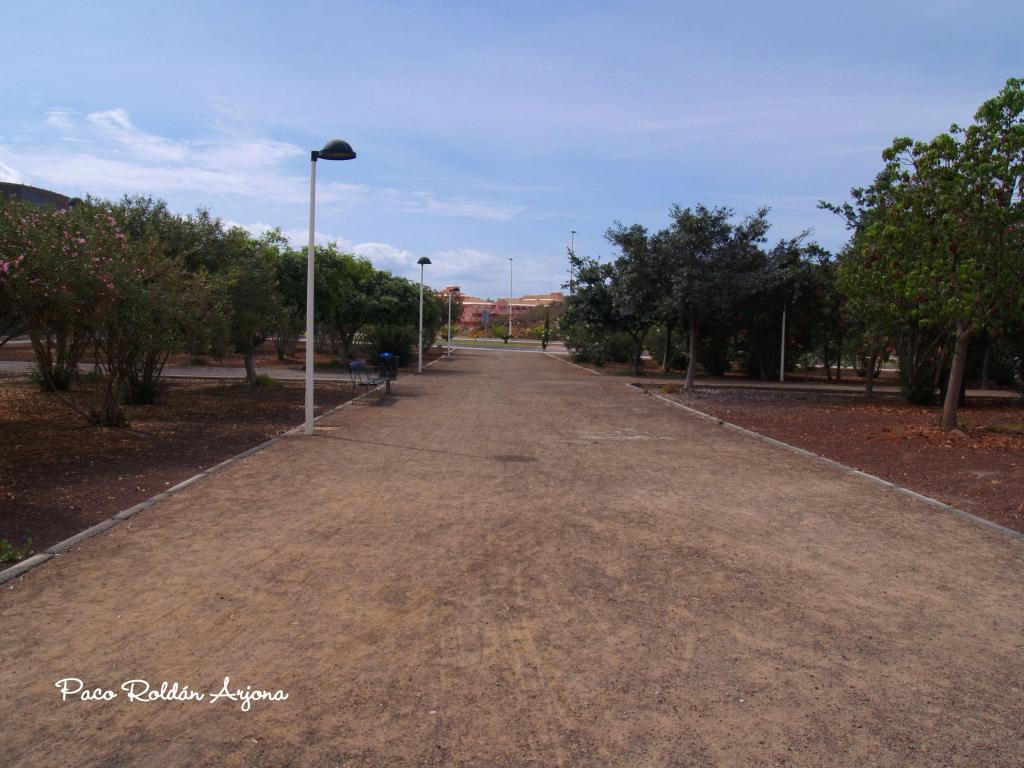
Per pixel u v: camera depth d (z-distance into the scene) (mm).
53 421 12797
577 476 9039
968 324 13422
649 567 5598
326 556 5750
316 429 12734
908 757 3141
